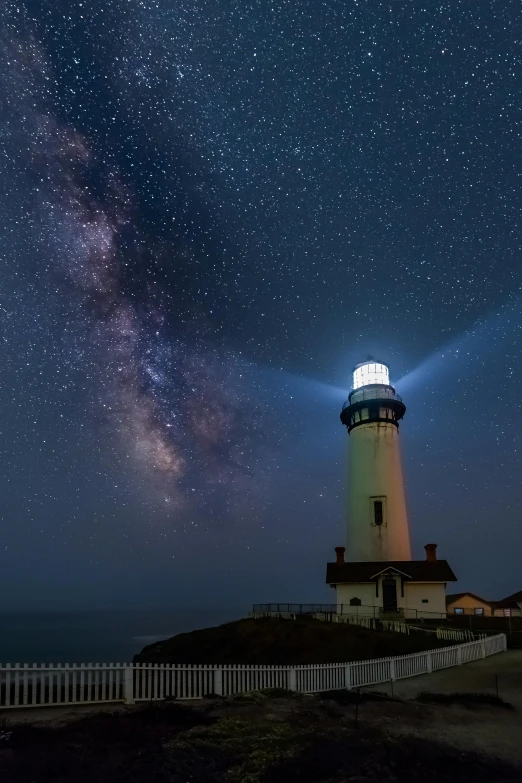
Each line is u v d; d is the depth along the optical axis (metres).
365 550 49.34
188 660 33.47
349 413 54.97
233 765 8.77
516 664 23.23
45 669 12.50
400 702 14.32
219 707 12.33
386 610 42.03
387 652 30.02
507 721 13.04
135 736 9.73
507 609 56.38
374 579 42.66
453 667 22.64
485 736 11.52
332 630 34.16
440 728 11.98
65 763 8.31
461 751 10.18
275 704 13.01
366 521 50.34
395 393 55.03
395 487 51.28
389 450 52.53
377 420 53.38
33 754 8.59
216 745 9.50
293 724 11.06
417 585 42.62
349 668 18.05
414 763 9.26
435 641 31.78
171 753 8.98
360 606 42.12
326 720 11.70
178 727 10.50
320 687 16.92
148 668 13.66
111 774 8.14
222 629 37.94
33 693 12.32
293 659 30.47
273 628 35.34
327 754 9.25
